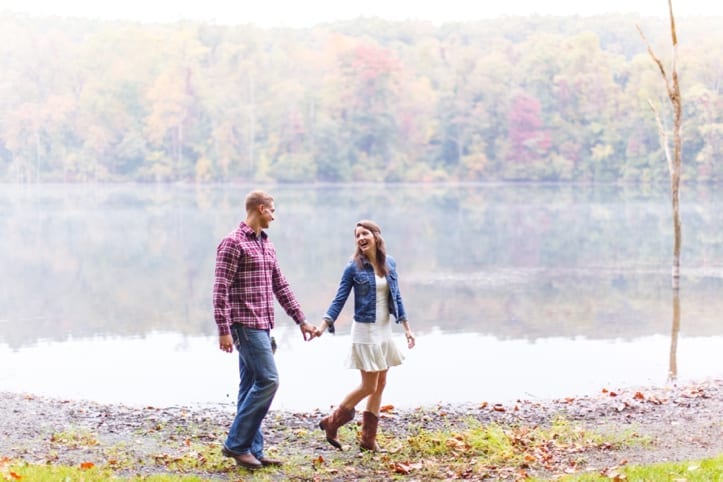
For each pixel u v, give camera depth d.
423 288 21.30
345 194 72.94
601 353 12.81
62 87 97.56
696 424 7.69
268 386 6.20
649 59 90.06
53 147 93.81
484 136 93.38
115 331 15.84
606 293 20.05
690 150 83.06
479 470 6.31
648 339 14.10
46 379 11.34
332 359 12.38
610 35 116.44
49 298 20.72
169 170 91.19
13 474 5.55
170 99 91.06
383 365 6.72
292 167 89.06
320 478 6.14
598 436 7.23
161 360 12.79
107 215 52.00
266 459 6.43
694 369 11.49
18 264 28.66
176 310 18.73
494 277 23.59
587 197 67.56
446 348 13.36
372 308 6.70
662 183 84.12
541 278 23.20
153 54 96.94
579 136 90.50
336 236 37.47
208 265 28.44
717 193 71.00
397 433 7.62
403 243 33.81
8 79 96.56
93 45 99.75
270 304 6.32
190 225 44.53
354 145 92.75
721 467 5.79
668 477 5.65
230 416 8.58
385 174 91.12
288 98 92.38
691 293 19.81
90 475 5.79
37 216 51.00
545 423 8.04
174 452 6.80
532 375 11.21
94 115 93.25
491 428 7.51
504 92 93.38
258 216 6.30
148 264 28.75
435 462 6.59
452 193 74.38
